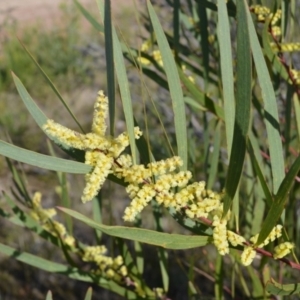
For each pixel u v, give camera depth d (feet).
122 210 4.95
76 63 7.39
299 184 2.21
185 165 1.47
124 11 8.16
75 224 5.04
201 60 2.36
